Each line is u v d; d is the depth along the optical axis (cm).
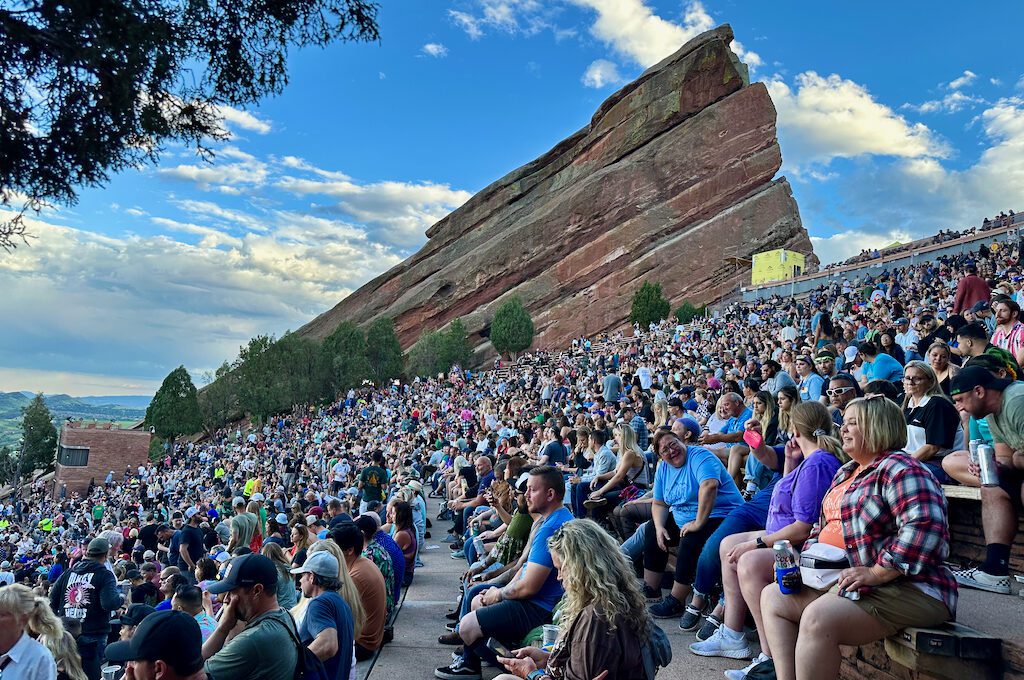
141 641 320
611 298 9038
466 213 11212
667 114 10119
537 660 405
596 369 3622
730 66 10150
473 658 545
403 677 569
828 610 343
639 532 689
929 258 5272
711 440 890
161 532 1533
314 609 458
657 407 1257
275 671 387
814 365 1235
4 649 433
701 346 3628
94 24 424
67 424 6719
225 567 848
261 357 7169
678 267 9094
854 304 3147
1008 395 457
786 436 748
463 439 2398
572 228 9525
